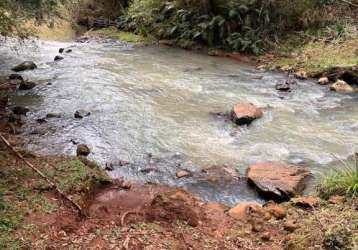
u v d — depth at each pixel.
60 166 6.78
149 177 7.34
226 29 16.33
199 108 10.34
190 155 8.13
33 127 8.93
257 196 6.88
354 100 11.30
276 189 6.75
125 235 5.11
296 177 7.12
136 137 8.75
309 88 12.19
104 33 19.08
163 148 8.37
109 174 7.34
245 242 5.23
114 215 5.73
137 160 7.89
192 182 7.23
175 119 9.66
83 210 5.64
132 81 12.13
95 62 14.02
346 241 4.70
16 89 11.06
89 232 5.16
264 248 5.10
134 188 6.80
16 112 9.56
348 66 12.89
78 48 16.19
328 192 6.32
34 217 5.27
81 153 7.89
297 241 5.00
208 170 7.62
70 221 5.34
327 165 7.84
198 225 5.58
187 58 15.27
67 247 4.80
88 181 6.44
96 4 20.92
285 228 5.52
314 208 5.86
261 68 14.16
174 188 6.95
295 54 14.84
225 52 16.05
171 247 4.94
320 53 14.40
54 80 11.88
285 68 13.91
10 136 8.34
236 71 13.79
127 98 10.79
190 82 12.31
